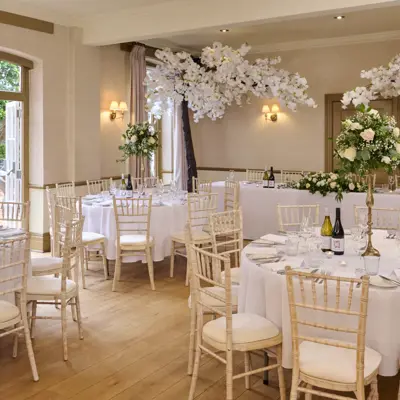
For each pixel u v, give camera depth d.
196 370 3.16
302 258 3.43
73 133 7.80
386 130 3.37
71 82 7.75
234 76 7.24
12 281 3.88
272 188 7.64
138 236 5.75
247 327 3.01
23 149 7.47
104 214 5.92
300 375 2.60
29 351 3.45
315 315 2.88
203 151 10.99
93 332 4.34
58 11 7.25
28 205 5.00
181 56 7.21
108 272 6.29
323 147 9.68
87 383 3.42
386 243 3.93
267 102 10.22
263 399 3.23
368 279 2.39
